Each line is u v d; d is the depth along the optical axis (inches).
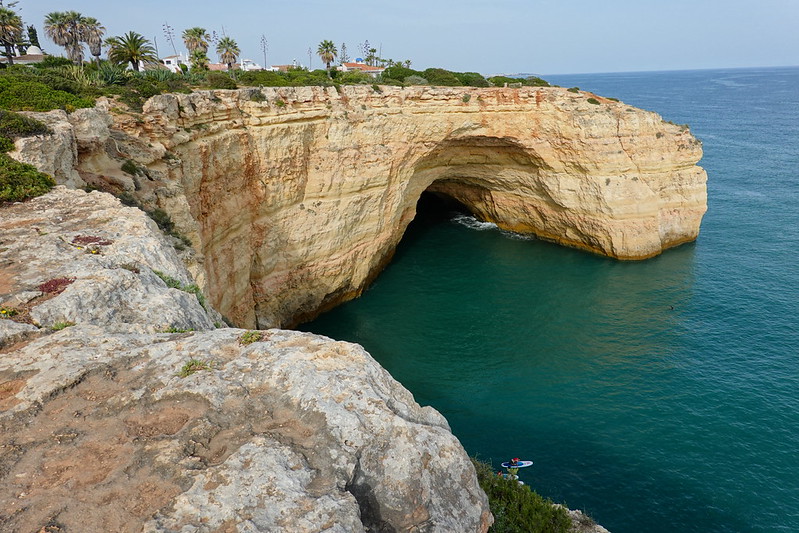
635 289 1710.1
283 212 1437.0
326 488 238.5
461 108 1833.2
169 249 530.0
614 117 1909.4
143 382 300.0
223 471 239.6
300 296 1533.0
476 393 1163.3
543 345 1375.5
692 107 7775.6
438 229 2480.3
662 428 1018.7
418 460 266.8
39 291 380.5
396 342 1418.6
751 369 1211.9
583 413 1076.5
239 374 308.8
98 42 1963.6
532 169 2127.2
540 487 877.8
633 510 827.4
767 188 2957.7
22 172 614.5
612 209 1946.4
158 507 222.1
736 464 918.4
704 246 2081.7
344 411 275.4
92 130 826.2
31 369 304.8
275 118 1331.2
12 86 840.3
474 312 1593.3
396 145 1704.0
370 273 1808.6
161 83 1209.4
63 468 242.8
